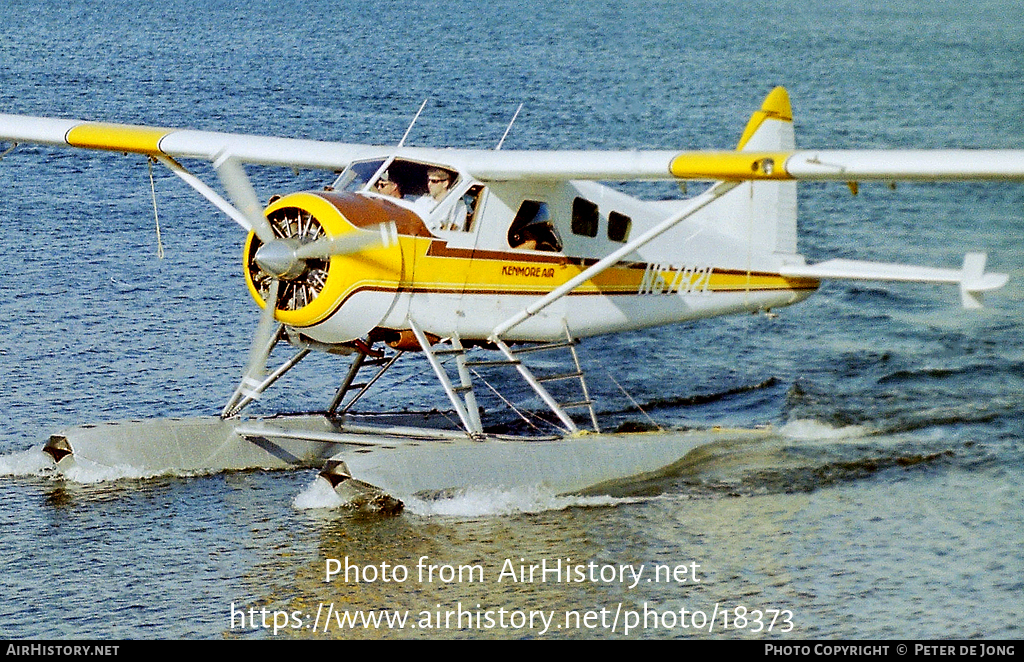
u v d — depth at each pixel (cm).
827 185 5972
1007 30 12612
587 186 2809
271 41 9956
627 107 7569
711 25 12294
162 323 3681
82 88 7419
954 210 5522
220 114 6781
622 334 3831
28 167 5519
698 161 2394
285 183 5403
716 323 3931
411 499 2380
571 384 3372
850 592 2059
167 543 2239
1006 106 8225
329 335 2491
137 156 5766
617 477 2581
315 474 2652
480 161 2573
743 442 2834
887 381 3322
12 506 2406
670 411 3123
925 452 2752
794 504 2444
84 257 4319
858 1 15575
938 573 2127
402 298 2522
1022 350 3584
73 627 1927
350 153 2780
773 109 3322
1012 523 2336
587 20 12319
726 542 2253
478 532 2289
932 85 9000
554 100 7688
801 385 3291
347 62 8975
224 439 2675
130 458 2584
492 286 2655
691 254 3030
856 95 8481
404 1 13650
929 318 3938
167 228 4744
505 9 13150
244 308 3869
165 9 11994
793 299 3262
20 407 2973
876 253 4788
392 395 3256
